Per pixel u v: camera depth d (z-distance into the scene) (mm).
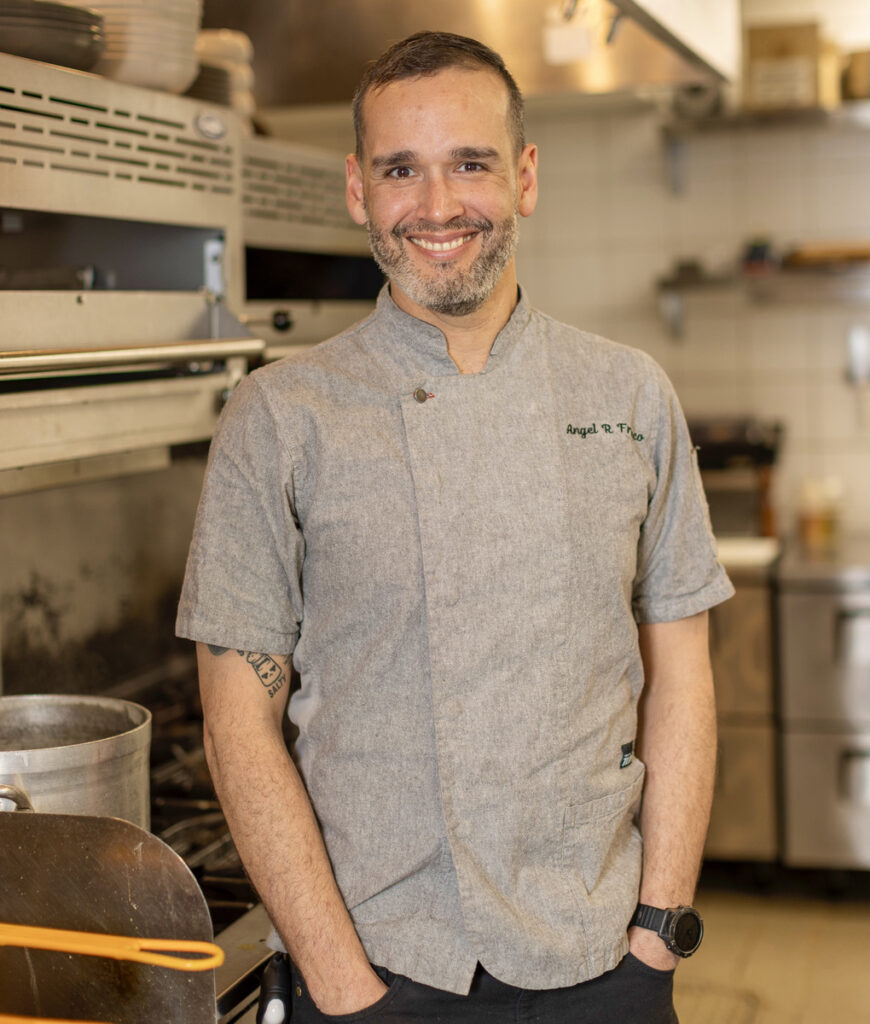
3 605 1933
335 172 2354
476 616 1267
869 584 3238
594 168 3846
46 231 1878
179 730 2189
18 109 1463
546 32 2309
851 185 3703
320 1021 1262
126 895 1038
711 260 3797
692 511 1451
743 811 3416
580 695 1299
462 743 1256
